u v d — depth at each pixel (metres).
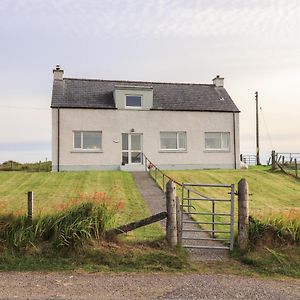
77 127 28.89
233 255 9.77
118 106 29.62
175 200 10.10
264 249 9.62
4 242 9.28
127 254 9.19
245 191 10.06
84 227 9.45
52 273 8.20
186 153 30.55
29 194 9.92
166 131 30.38
